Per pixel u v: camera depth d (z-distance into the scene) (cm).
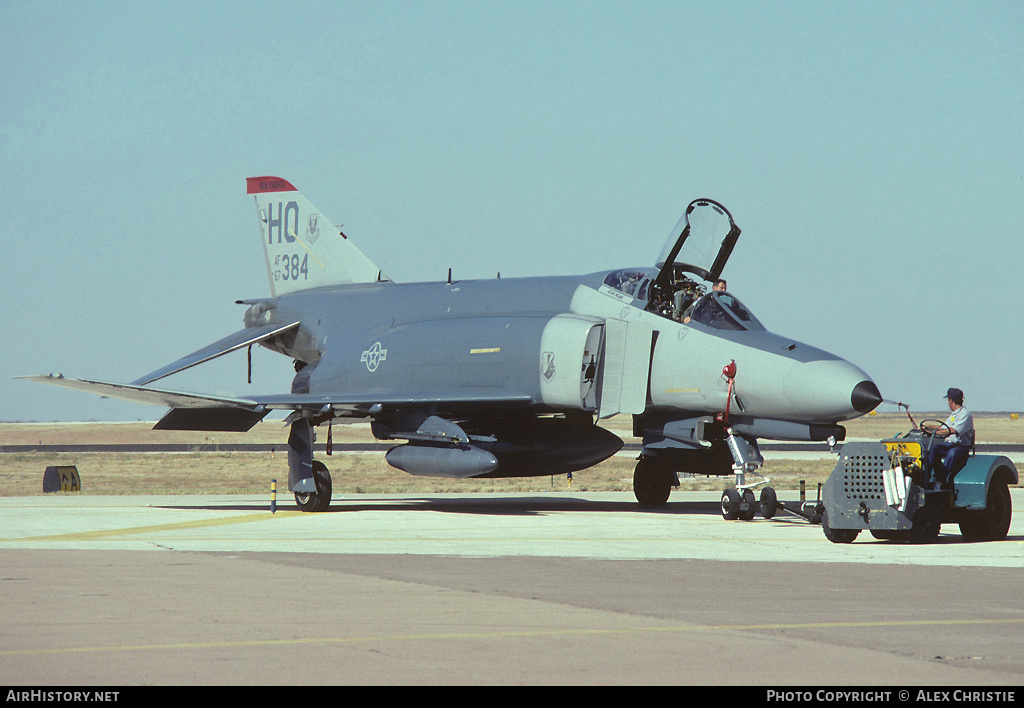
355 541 2725
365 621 1509
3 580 1950
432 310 4131
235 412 3919
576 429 3925
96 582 1922
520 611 1599
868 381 3198
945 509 2619
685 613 1583
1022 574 2030
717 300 3553
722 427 3553
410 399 3612
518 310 3881
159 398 3606
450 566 2177
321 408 3769
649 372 3566
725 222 3569
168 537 2844
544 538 2798
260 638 1382
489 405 3722
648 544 2634
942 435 2614
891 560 2264
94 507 4100
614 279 3756
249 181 5062
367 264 4678
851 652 1295
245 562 2247
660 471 4216
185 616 1551
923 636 1399
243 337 4603
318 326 4509
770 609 1620
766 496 3259
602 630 1439
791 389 3253
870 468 2572
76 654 1285
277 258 4944
